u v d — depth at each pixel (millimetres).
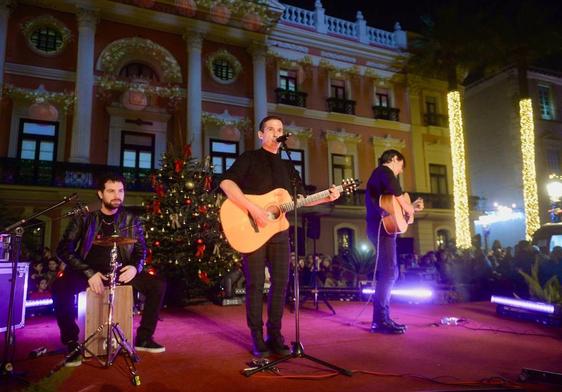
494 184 22859
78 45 14359
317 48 19000
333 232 18109
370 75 19938
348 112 19125
